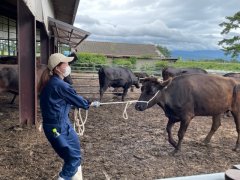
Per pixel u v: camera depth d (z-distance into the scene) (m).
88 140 6.79
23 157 5.50
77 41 24.06
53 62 3.68
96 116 9.68
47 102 3.64
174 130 7.96
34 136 6.81
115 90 15.38
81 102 3.76
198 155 6.09
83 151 6.00
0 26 16.66
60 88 3.62
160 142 6.88
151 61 52.41
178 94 5.97
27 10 7.36
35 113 7.57
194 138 7.32
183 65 44.72
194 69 14.16
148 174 5.02
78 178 3.95
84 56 41.75
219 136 7.63
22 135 6.84
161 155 5.99
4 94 13.36
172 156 5.96
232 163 5.71
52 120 3.65
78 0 14.11
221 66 43.88
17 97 12.48
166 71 13.81
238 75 11.70
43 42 15.33
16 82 9.06
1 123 7.93
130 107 11.70
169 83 6.02
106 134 7.40
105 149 6.21
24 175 4.75
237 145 6.50
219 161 5.79
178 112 6.02
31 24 7.40
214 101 6.09
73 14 18.88
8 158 5.43
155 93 5.87
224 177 1.79
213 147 6.68
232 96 6.35
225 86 6.23
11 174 4.76
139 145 6.60
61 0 14.91
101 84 12.96
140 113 10.47
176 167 5.40
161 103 6.01
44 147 6.11
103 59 44.12
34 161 5.34
